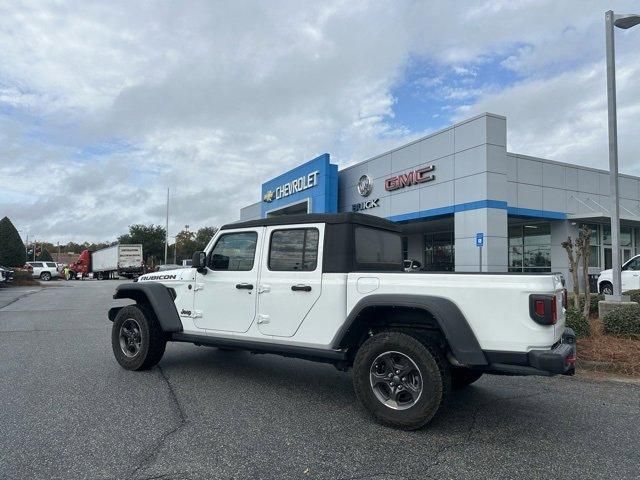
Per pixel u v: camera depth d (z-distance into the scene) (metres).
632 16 10.02
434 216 19.97
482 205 17.52
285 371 6.48
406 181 21.05
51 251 141.12
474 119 17.92
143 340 6.27
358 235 5.06
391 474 3.42
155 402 5.04
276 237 5.31
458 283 4.17
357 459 3.66
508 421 4.59
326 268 4.88
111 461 3.56
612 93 10.19
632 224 23.69
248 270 5.47
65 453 3.70
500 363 4.03
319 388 5.64
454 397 5.41
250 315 5.36
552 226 22.53
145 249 68.38
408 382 4.32
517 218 21.64
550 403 5.21
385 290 4.47
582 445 4.00
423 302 4.21
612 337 8.04
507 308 3.98
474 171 17.88
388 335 4.37
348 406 4.97
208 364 6.89
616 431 4.35
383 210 22.62
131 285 6.46
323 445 3.93
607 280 17.34
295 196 28.44
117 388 5.57
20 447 3.81
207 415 4.64
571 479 3.37
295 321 5.01
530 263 23.72
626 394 5.59
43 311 14.41
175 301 6.17
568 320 8.05
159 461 3.57
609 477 3.40
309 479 3.32
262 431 4.23
